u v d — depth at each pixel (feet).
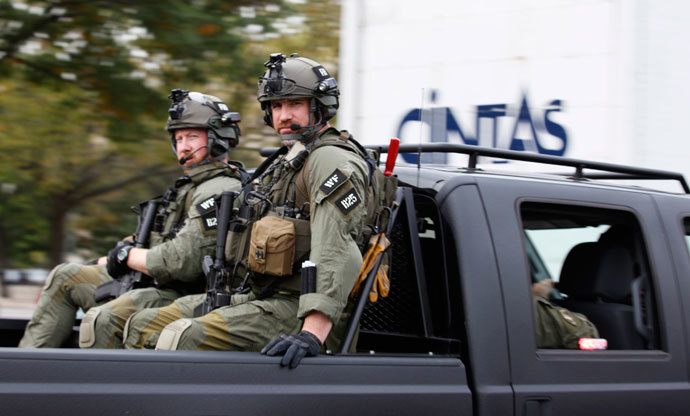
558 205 16.33
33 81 51.44
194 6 49.34
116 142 55.31
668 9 33.04
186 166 19.65
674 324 16.58
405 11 37.55
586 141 33.40
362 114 38.34
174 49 48.80
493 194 15.78
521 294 15.23
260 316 14.98
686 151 33.24
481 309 14.79
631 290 17.17
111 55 49.75
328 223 14.15
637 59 32.50
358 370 13.60
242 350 14.89
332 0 75.15
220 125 19.70
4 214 69.51
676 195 18.29
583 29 33.58
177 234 18.35
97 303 20.04
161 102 51.13
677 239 17.35
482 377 14.47
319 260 13.96
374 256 14.87
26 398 11.28
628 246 17.43
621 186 17.95
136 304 18.25
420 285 15.62
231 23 49.85
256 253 14.92
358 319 14.51
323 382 13.26
